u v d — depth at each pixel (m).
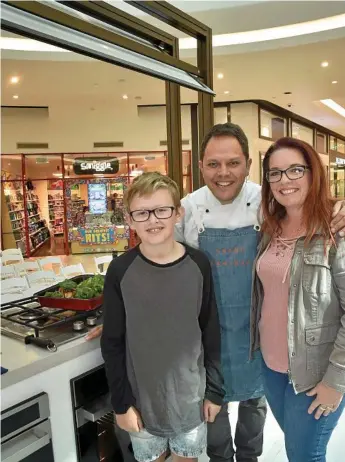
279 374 1.58
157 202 1.36
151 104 10.13
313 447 1.49
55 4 1.34
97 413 1.56
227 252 1.78
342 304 1.38
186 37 5.50
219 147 1.66
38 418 1.41
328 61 6.79
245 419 1.96
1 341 1.58
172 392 1.43
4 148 10.21
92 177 10.72
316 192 1.42
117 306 1.42
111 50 1.53
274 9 5.05
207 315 1.50
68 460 1.54
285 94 9.21
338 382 1.34
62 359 1.49
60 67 6.73
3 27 1.16
